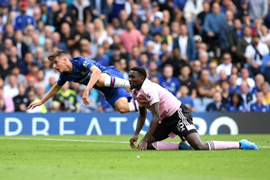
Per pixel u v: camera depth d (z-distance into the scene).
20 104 43.44
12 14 52.03
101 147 25.47
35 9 52.66
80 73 23.47
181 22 55.78
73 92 43.06
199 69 49.19
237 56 52.09
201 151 21.42
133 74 21.28
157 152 21.11
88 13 54.44
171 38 53.12
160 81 46.81
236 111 45.84
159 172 14.47
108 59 48.38
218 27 53.53
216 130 42.19
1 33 49.91
